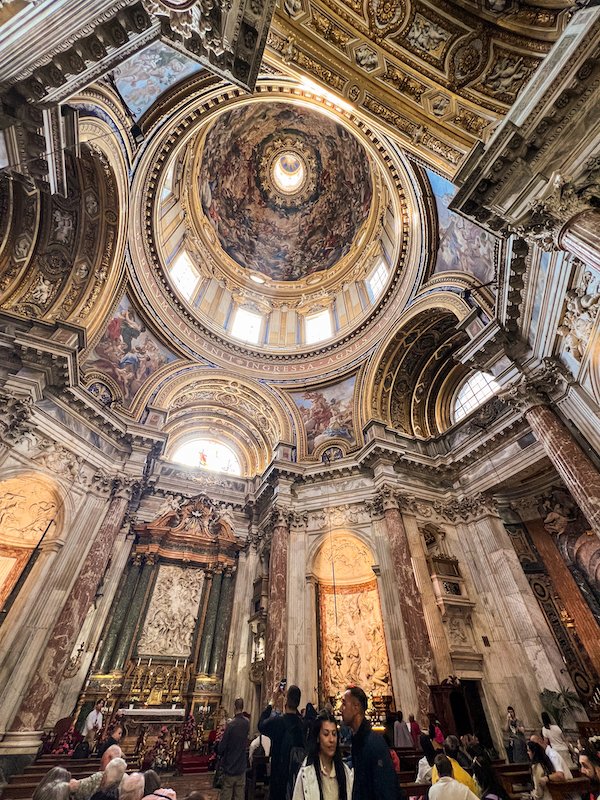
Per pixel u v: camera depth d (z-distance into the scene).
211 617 14.59
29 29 4.63
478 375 16.53
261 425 19.56
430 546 13.78
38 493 11.05
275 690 11.29
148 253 15.34
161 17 4.78
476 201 7.57
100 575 11.11
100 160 10.55
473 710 10.95
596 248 6.08
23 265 11.45
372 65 6.97
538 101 6.33
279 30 6.42
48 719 9.99
